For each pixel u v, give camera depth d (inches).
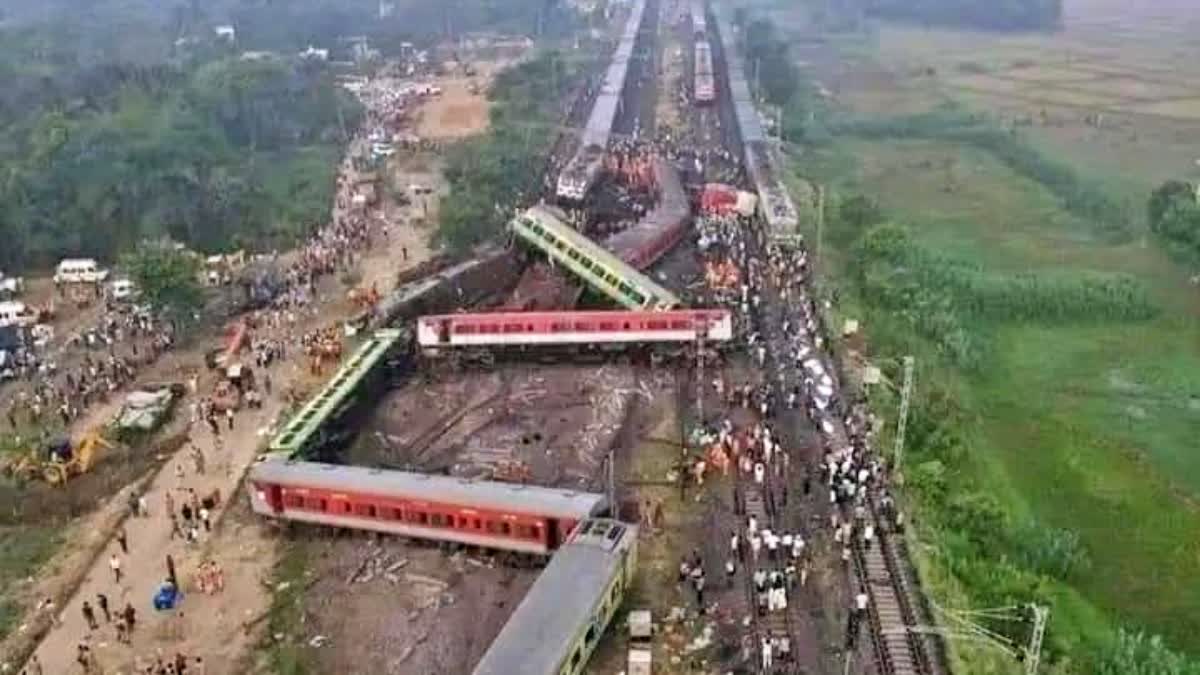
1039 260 4707.2
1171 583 2591.0
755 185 4835.1
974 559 2445.9
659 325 3339.1
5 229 4488.2
